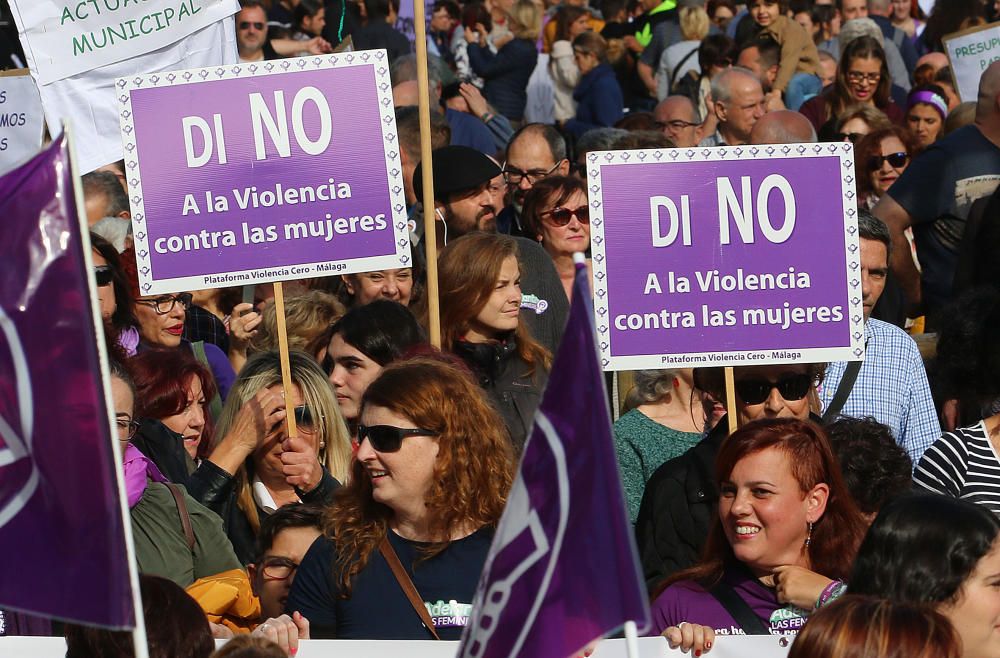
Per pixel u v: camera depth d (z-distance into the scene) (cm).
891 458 927
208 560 997
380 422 818
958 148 1530
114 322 1227
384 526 836
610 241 1042
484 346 1173
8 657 856
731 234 1042
